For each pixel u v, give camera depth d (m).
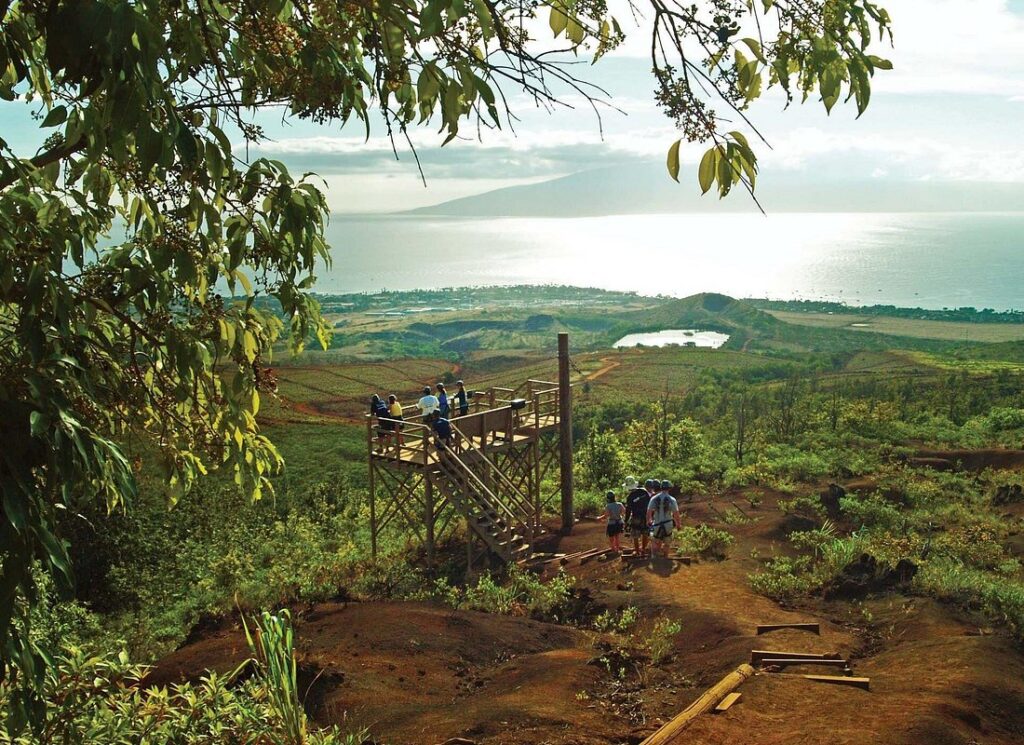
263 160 4.08
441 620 12.66
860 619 12.36
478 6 2.94
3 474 3.16
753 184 2.88
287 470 38.91
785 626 11.56
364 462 41.56
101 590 20.38
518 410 22.56
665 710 8.95
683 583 14.66
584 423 50.06
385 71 3.39
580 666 10.42
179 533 23.36
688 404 64.38
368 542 23.81
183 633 16.86
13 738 4.59
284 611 5.82
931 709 7.82
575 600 14.84
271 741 5.66
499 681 10.36
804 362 130.00
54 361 3.48
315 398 83.75
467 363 165.00
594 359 130.38
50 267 3.61
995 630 11.01
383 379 101.81
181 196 3.79
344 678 10.12
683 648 11.41
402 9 3.18
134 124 3.00
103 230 4.99
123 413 4.95
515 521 20.17
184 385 5.00
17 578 3.15
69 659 5.25
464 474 19.53
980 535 16.34
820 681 9.19
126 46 2.87
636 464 28.72
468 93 3.07
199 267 4.71
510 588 15.57
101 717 5.16
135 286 4.35
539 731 8.27
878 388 69.31
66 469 3.29
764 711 8.34
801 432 35.72
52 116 3.57
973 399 50.56
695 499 22.72
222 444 5.41
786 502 20.77
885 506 20.09
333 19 3.48
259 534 24.92
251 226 4.27
